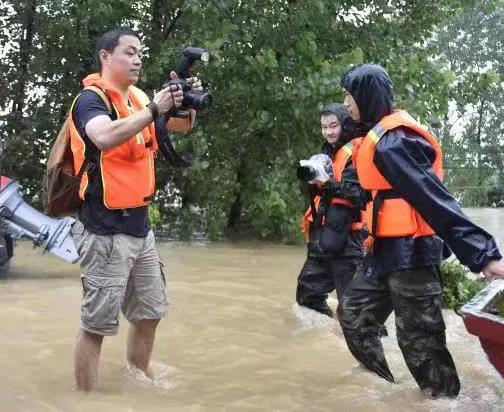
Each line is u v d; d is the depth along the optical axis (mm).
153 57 11289
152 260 4328
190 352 5145
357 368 4754
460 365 4887
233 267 8750
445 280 6863
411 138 3924
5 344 5062
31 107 12234
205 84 10914
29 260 8648
